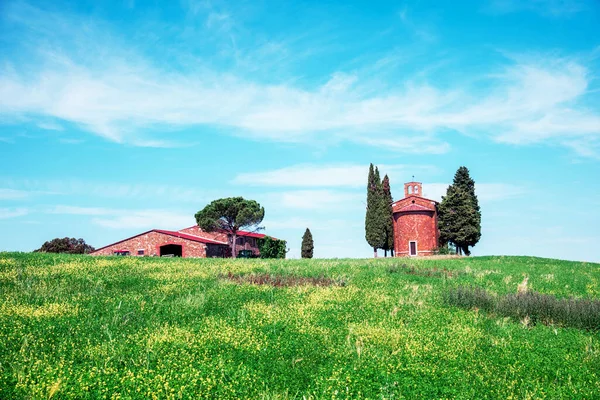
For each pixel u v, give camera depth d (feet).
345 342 41.73
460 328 47.78
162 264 91.25
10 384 29.68
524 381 33.14
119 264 85.66
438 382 31.81
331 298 61.82
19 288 59.67
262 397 28.86
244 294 62.75
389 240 228.84
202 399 28.37
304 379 33.14
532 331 49.19
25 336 39.17
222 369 32.55
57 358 35.78
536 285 78.64
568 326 52.90
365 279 80.53
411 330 46.16
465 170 241.14
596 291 73.72
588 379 33.88
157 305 54.75
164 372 32.55
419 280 81.97
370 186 231.50
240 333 42.45
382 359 35.91
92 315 49.24
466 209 220.23
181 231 237.66
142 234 205.46
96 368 32.17
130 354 36.83
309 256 272.92
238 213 195.72
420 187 245.45
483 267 106.93
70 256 95.61
